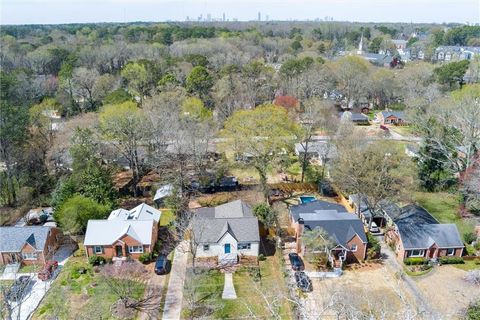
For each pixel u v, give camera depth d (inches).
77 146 2160.4
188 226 1785.2
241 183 2439.7
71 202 1841.8
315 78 3973.9
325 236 1636.3
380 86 4128.9
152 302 1439.5
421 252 1678.2
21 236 1675.7
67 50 5388.8
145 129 2375.7
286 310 1384.1
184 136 2313.0
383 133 3235.7
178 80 3956.7
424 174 2309.3
